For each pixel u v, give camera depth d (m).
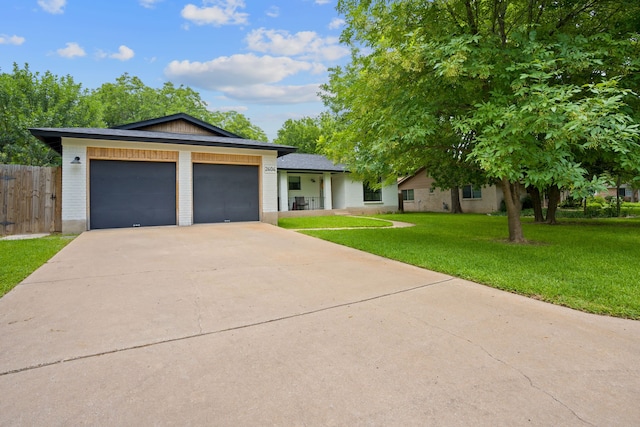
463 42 5.73
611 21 6.67
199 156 10.98
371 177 9.22
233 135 13.88
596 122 4.37
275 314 3.14
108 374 2.06
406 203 26.67
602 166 9.00
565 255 5.98
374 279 4.49
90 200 9.50
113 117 32.28
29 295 3.59
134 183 10.09
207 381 2.00
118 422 1.62
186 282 4.21
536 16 6.87
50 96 17.86
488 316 3.14
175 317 3.03
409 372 2.12
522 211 19.66
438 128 6.80
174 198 10.62
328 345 2.50
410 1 6.63
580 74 6.38
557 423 1.64
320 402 1.80
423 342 2.56
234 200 11.64
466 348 2.46
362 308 3.33
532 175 5.15
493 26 6.98
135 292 3.76
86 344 2.47
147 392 1.87
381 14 7.10
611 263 5.29
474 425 1.62
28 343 2.46
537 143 5.44
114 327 2.79
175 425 1.60
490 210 20.75
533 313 3.23
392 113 6.77
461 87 6.80
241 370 2.13
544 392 1.91
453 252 6.34
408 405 1.78
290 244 7.28
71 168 9.18
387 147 6.62
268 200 12.12
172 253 6.10
